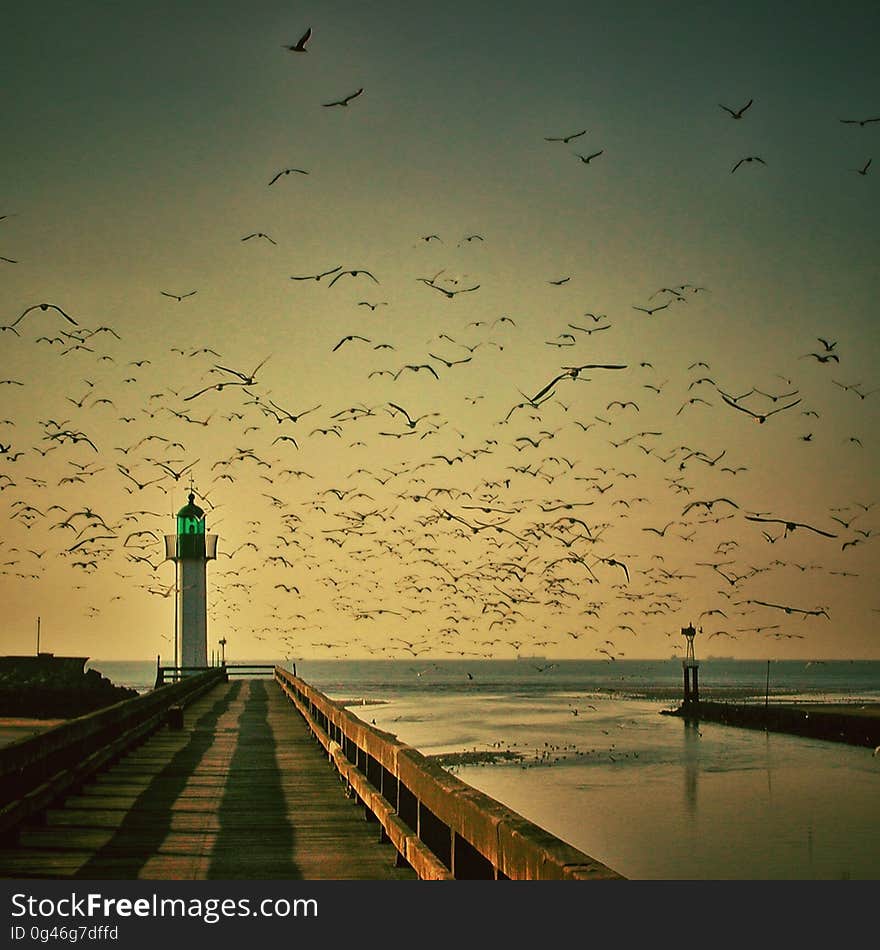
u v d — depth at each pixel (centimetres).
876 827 3344
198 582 6131
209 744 2436
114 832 1311
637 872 2672
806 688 15512
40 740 1316
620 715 8781
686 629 8975
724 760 5312
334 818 1413
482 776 4578
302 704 3225
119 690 8238
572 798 3925
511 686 15938
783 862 2792
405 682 17700
